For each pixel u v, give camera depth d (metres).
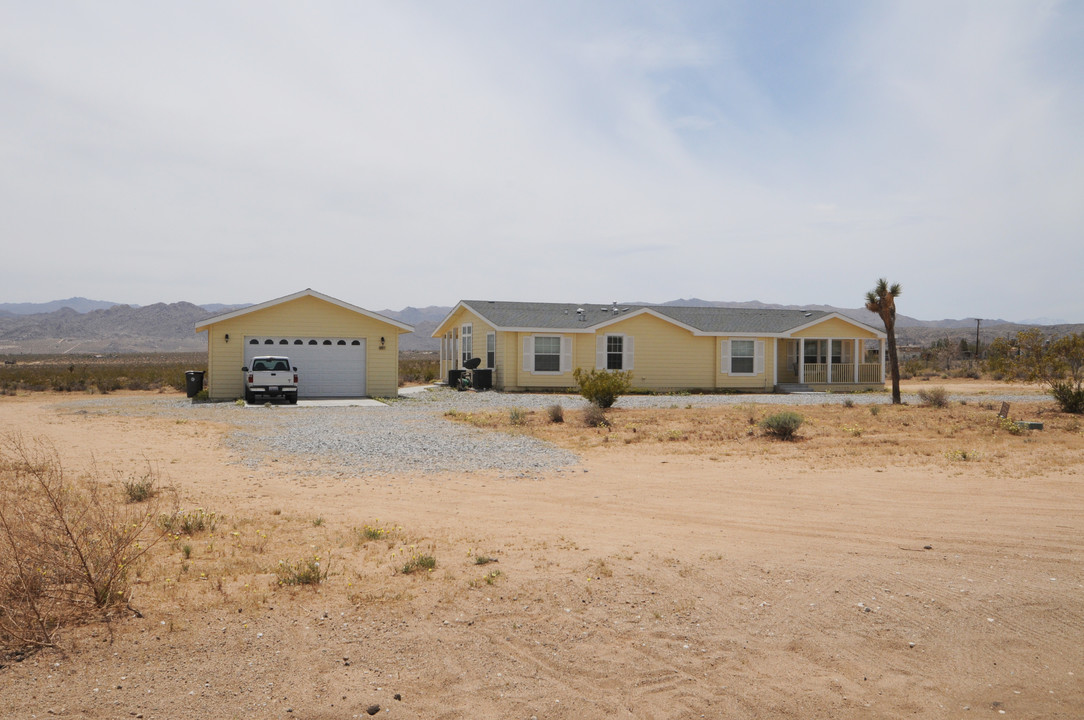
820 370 35.56
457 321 38.81
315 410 22.70
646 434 16.39
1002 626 5.21
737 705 4.13
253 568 6.26
